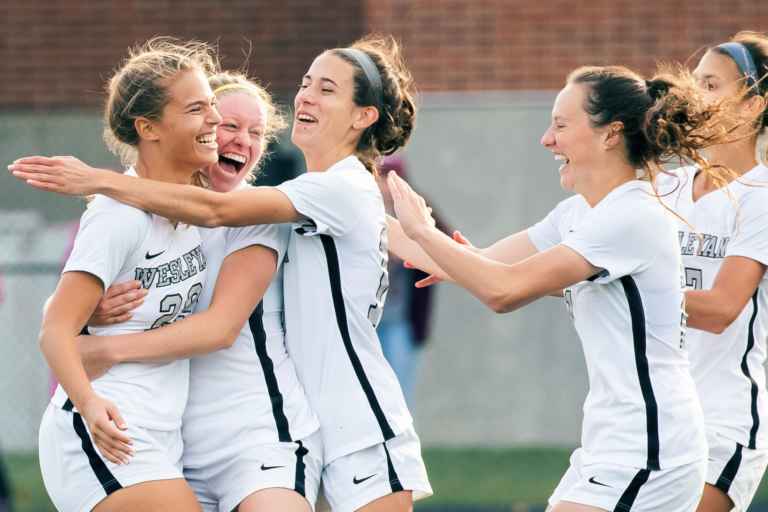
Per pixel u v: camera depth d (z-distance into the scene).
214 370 15.88
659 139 15.66
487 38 38.59
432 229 15.79
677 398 15.44
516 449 35.19
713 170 17.61
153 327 15.41
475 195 35.91
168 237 15.27
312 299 15.99
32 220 35.91
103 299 14.95
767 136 18.36
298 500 15.41
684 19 38.25
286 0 38.97
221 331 15.30
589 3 38.34
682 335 15.77
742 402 17.73
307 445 15.80
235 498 15.56
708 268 18.12
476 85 38.53
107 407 14.35
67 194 14.78
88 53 39.62
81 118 36.69
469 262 15.51
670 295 15.56
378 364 16.27
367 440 15.81
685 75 16.67
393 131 16.86
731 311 17.41
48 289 35.44
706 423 17.62
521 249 18.42
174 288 15.37
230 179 16.73
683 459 15.30
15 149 36.66
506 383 35.34
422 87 38.66
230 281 15.59
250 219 15.34
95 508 14.91
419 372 35.38
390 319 31.80
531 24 38.47
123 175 14.92
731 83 18.23
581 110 15.78
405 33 38.66
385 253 16.52
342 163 16.42
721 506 17.67
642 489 15.23
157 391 15.26
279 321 16.22
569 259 15.38
